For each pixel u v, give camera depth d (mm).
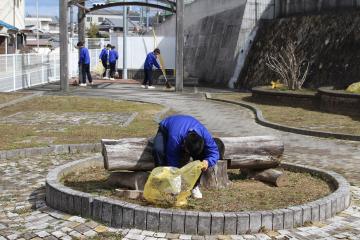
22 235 5000
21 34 41469
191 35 31141
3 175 7637
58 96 18266
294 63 18406
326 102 15172
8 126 11719
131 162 5938
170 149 5641
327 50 19781
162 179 5418
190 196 5875
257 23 24844
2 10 38906
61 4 19922
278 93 16938
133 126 11734
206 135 5645
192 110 15664
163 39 29406
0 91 19328
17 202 6238
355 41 18656
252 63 23766
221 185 6438
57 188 5863
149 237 4879
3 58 19594
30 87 22297
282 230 5145
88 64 23859
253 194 6160
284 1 24375
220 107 16609
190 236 4922
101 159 7727
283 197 6039
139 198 5789
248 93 20922
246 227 5023
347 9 20266
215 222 4969
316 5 22094
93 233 5016
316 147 10203
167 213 5004
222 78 25594
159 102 17297
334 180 6680
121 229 5109
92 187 6336
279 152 6688
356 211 5887
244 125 12984
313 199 5957
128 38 29609
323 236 5031
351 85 15266
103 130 11094
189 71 29984
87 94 19438
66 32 20156
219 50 26609
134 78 29734
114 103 16438
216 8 28250
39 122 12414
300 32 21672
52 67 26938
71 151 9289
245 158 6543
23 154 8922
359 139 10758
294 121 13172
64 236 4953
